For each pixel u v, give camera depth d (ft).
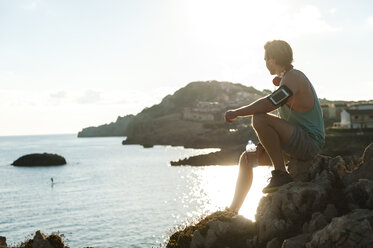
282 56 16.37
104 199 216.95
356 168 16.69
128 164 435.94
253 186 206.59
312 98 16.51
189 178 294.05
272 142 16.25
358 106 336.29
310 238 13.42
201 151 581.12
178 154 554.87
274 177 16.29
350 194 15.11
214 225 17.29
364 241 11.76
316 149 16.90
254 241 15.67
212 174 313.73
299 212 15.03
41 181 315.17
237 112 16.29
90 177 330.13
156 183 274.57
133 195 227.20
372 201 14.19
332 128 314.35
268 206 15.92
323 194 15.05
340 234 12.03
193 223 20.38
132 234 130.72
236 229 16.97
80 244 119.24
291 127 16.22
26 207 201.16
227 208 18.76
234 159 381.19
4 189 276.21
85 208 190.49
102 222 154.51
